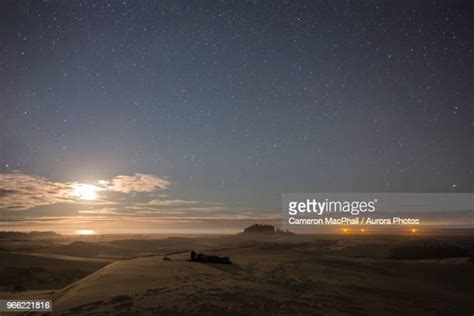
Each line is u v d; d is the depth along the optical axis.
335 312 9.50
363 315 9.66
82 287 11.41
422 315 10.66
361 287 13.36
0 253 33.72
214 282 11.71
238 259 18.83
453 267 20.56
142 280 11.84
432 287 15.77
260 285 11.70
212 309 8.88
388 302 11.59
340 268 17.34
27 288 23.52
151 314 8.56
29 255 35.03
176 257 19.09
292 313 9.02
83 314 8.76
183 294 10.02
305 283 12.83
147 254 49.94
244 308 9.09
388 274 17.59
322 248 41.44
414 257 35.50
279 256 20.56
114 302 9.45
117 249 52.19
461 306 12.70
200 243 59.44
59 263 32.75
